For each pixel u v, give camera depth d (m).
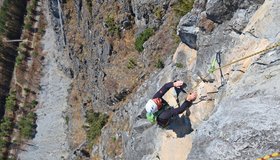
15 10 71.81
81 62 46.88
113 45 34.03
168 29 26.91
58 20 58.16
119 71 32.50
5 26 68.00
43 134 49.06
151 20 29.91
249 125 9.41
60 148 46.56
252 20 13.28
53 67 58.75
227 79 12.95
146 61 28.75
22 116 52.84
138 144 17.05
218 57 13.75
